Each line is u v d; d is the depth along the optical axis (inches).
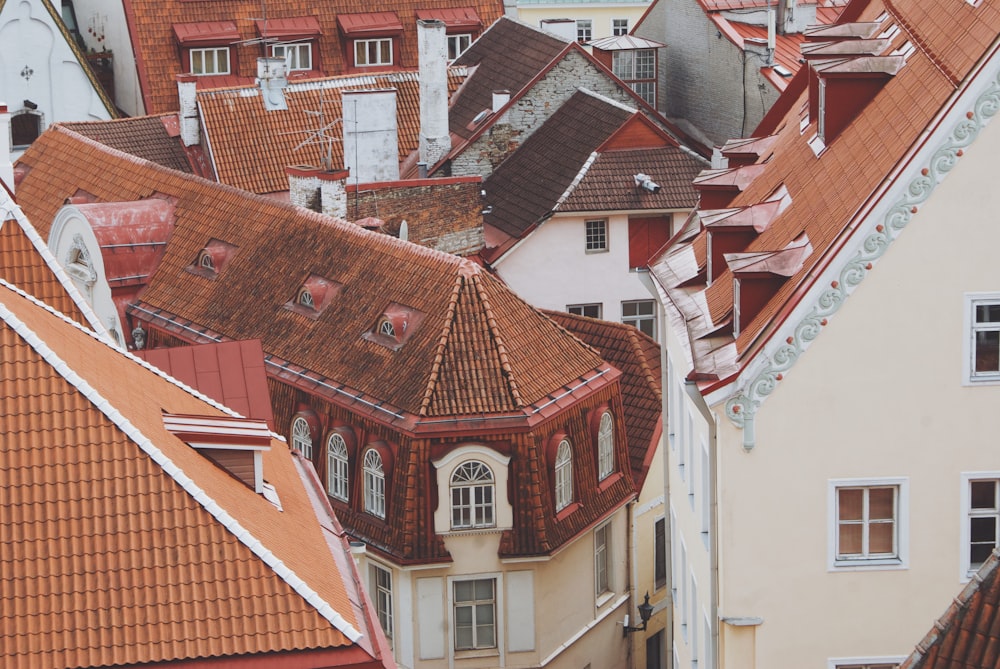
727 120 5012.3
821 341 2258.9
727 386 2267.5
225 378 2807.6
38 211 4382.4
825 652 2337.6
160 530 1950.1
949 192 2219.5
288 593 1943.9
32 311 2153.1
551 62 4847.4
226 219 3799.2
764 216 2630.4
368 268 3427.7
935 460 2289.6
